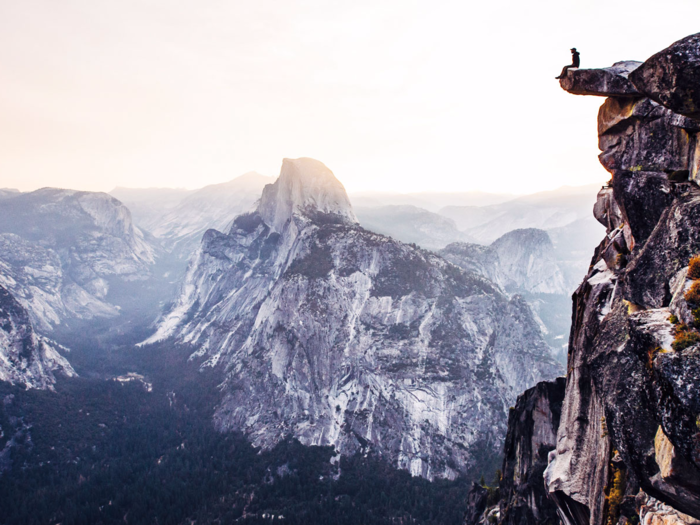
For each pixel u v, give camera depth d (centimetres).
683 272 1836
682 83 1748
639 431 1778
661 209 2409
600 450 2666
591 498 2686
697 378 1368
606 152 2834
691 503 1559
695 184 2097
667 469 1533
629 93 2572
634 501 2247
